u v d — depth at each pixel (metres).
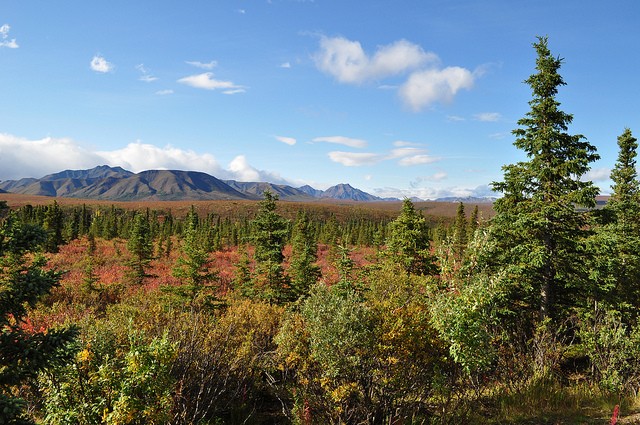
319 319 7.27
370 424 7.30
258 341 10.30
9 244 3.85
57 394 5.25
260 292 18.14
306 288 19.11
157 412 5.31
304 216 40.84
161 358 5.47
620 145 21.36
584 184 12.62
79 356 5.43
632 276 14.82
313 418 7.54
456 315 6.96
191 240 16.83
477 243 8.45
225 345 8.94
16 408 3.52
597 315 11.09
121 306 10.27
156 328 8.50
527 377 9.80
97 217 70.50
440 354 7.57
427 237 20.75
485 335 7.21
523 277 12.38
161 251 41.56
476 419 7.71
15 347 3.79
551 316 12.87
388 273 12.91
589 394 9.12
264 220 19.25
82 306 10.96
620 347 9.63
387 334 7.19
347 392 6.98
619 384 9.08
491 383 9.46
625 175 20.88
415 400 7.53
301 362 7.86
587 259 12.80
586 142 13.07
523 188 13.59
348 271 15.16
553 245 13.26
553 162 13.03
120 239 57.50
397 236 21.03
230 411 8.19
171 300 13.76
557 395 8.84
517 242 13.41
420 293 10.84
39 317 10.09
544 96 13.61
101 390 5.45
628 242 15.17
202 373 7.48
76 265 29.30
